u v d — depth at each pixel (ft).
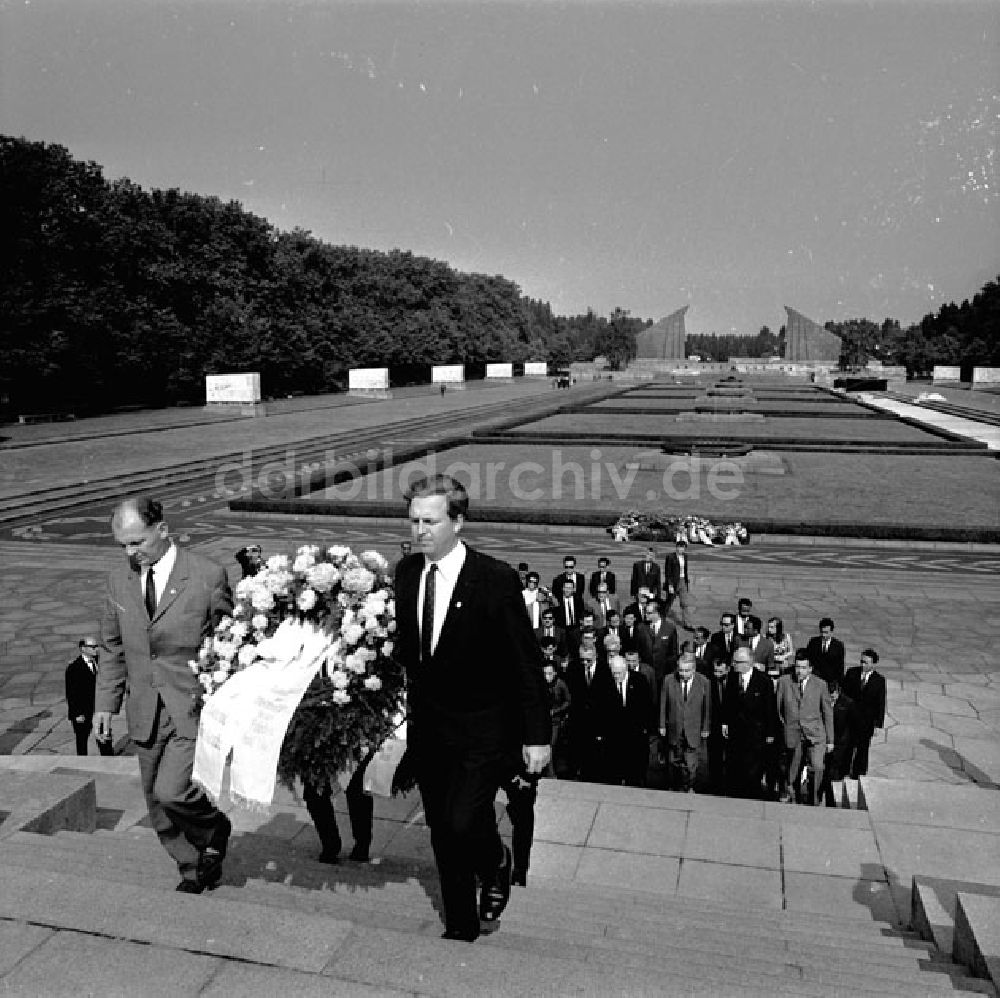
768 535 84.43
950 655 52.75
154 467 122.52
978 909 15.30
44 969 9.87
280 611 17.42
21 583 69.15
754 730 33.73
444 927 14.57
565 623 47.29
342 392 323.16
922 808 26.23
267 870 19.36
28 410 207.00
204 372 234.99
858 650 53.78
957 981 13.53
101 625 17.10
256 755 15.93
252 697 16.16
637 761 34.22
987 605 63.41
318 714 16.46
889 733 41.83
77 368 199.52
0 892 11.31
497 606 13.74
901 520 91.97
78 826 21.25
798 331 578.66
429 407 255.70
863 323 480.64
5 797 20.66
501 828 25.13
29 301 180.96
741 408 236.22
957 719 43.47
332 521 94.73
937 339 437.58
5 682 48.88
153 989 9.55
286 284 272.31
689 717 34.65
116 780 27.17
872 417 220.84
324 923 10.80
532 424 205.26
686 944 15.56
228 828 17.58
